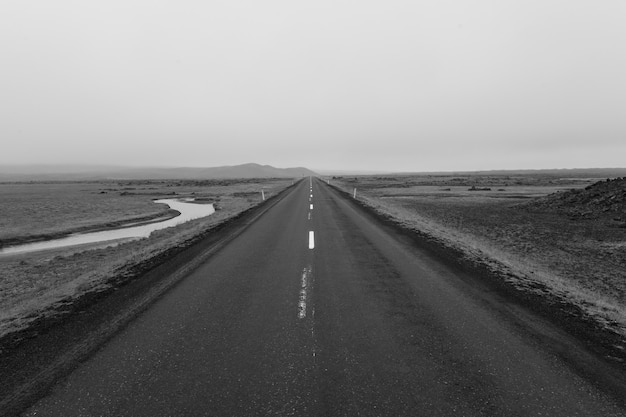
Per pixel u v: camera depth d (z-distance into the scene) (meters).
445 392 3.53
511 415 3.18
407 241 11.97
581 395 3.47
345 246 11.15
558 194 26.81
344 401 3.39
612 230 16.34
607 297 7.04
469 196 38.34
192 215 30.38
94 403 3.42
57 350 4.53
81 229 23.95
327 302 6.18
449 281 7.39
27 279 10.56
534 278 7.63
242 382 3.74
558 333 4.90
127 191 69.12
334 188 53.22
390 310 5.79
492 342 4.62
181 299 6.43
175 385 3.70
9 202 43.66
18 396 3.55
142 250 11.48
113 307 6.08
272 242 11.95
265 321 5.38
